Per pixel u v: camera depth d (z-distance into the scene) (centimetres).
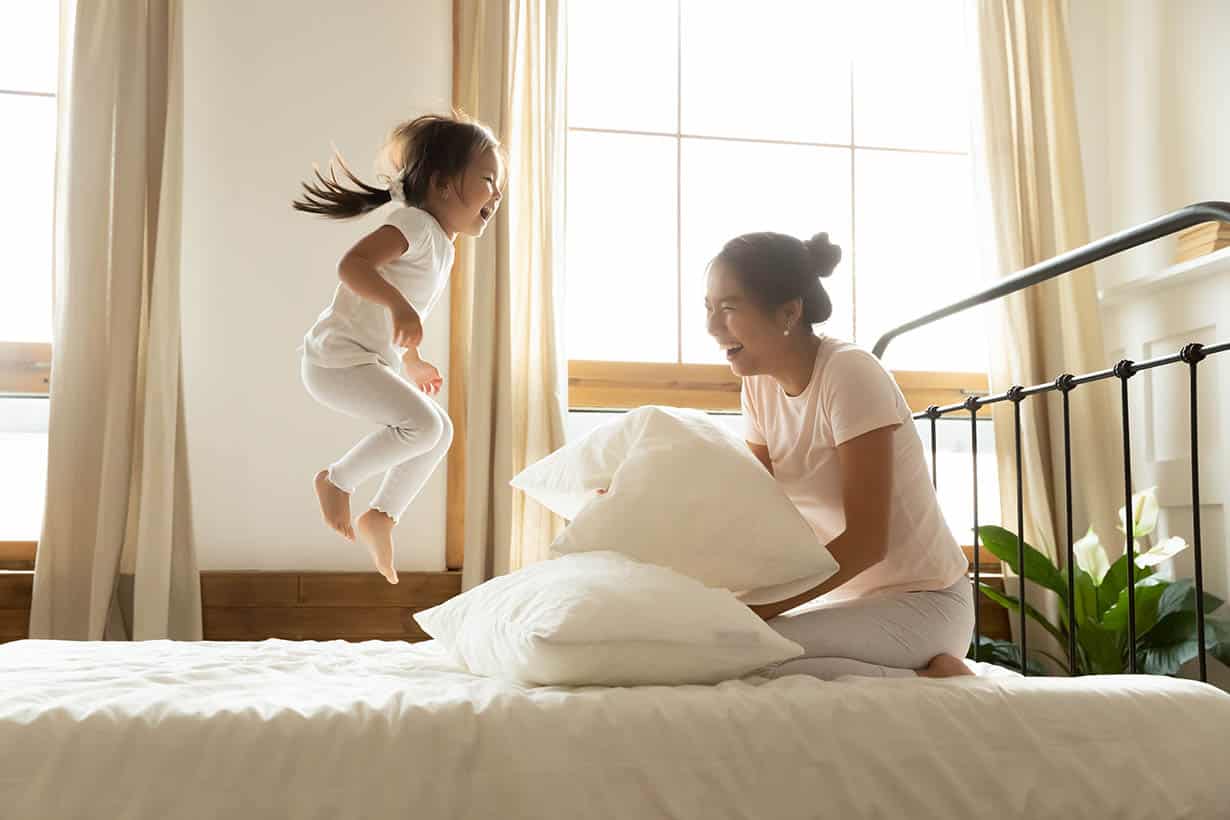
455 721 112
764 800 114
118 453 273
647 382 328
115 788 103
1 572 279
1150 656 270
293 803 105
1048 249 322
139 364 283
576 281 335
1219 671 300
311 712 110
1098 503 316
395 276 204
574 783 110
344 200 223
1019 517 223
